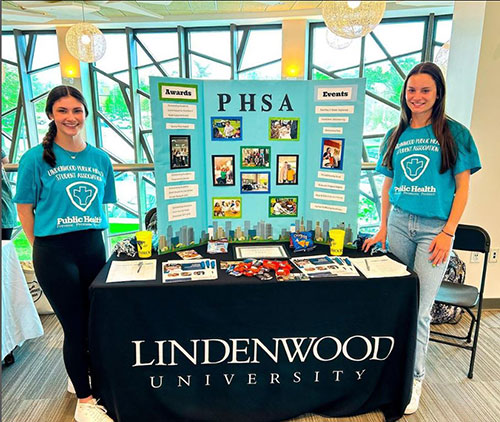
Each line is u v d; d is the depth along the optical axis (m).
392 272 1.47
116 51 6.53
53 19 5.59
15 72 6.58
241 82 1.63
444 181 1.50
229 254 1.68
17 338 1.96
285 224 1.82
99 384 1.44
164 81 1.52
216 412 1.52
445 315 2.40
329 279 1.41
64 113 1.36
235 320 1.42
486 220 2.55
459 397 1.74
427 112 1.51
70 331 1.45
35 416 1.60
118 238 6.43
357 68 6.05
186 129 1.62
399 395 1.54
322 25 6.00
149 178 6.84
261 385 1.52
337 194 1.72
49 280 1.42
